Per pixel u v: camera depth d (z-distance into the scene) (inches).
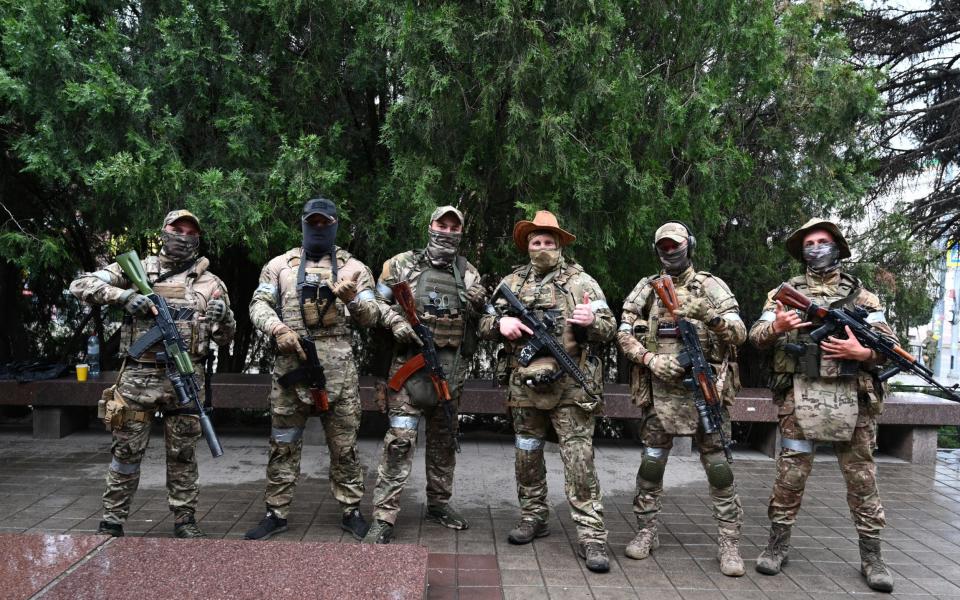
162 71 225.8
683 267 157.1
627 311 163.9
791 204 279.6
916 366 141.9
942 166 407.2
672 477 234.2
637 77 230.2
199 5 224.5
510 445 278.2
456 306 168.6
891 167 393.1
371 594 108.2
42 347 339.6
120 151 219.0
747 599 138.8
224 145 238.5
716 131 260.5
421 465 240.8
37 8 202.4
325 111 259.1
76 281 155.4
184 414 159.0
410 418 164.7
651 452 160.7
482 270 257.3
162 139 218.1
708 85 227.5
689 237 155.6
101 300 153.0
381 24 213.8
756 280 282.7
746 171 245.9
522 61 208.2
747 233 288.8
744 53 243.8
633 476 237.1
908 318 320.8
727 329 149.6
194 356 158.1
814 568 156.8
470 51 212.5
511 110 210.1
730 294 155.0
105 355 326.3
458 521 175.9
